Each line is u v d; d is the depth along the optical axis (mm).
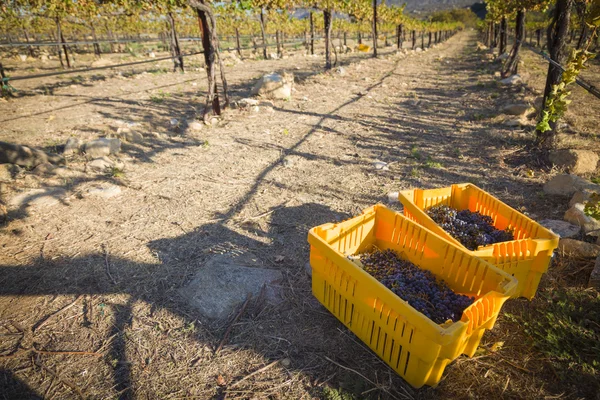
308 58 22844
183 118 8547
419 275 2791
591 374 2389
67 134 7246
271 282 3332
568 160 5480
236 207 4676
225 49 28156
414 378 2311
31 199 4695
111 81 14000
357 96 11023
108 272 3479
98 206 4668
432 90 12172
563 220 4164
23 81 13953
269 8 14297
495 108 9320
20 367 2541
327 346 2738
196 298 3127
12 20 18094
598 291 3107
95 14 13219
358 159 6219
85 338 2779
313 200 4855
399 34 27469
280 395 2369
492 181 5316
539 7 11039
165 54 25297
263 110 9164
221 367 2564
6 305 3080
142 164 5980
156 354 2656
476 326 2232
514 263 2920
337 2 14930
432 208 3822
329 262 2711
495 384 2408
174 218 4418
